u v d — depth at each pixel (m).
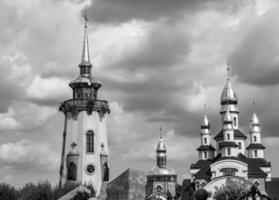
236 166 174.00
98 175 138.75
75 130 142.25
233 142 182.00
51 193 73.38
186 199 178.25
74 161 138.50
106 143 144.00
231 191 133.00
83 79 146.50
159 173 199.50
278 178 189.00
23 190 79.19
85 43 152.50
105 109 146.00
